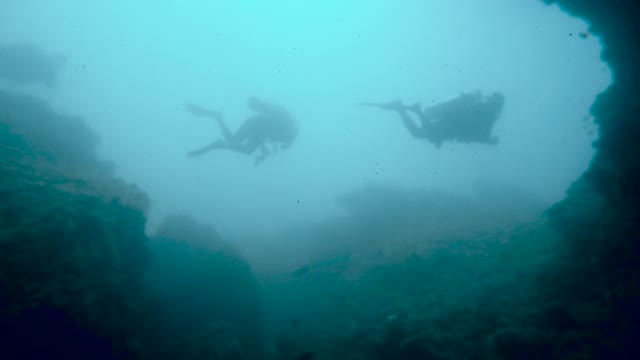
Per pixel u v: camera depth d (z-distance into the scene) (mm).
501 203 27156
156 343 8875
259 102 8836
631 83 8383
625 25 8203
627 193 7301
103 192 9445
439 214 23953
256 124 8719
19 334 5289
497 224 19172
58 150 12375
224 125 8930
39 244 6070
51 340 5582
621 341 5641
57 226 6586
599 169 8977
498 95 8062
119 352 6523
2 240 5621
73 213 7219
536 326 7059
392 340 7805
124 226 9047
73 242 6801
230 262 14477
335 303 13297
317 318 12469
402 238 20125
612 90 9047
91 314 6145
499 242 14961
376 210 26391
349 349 9180
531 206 24578
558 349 6102
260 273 20031
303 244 25344
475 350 7098
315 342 10109
